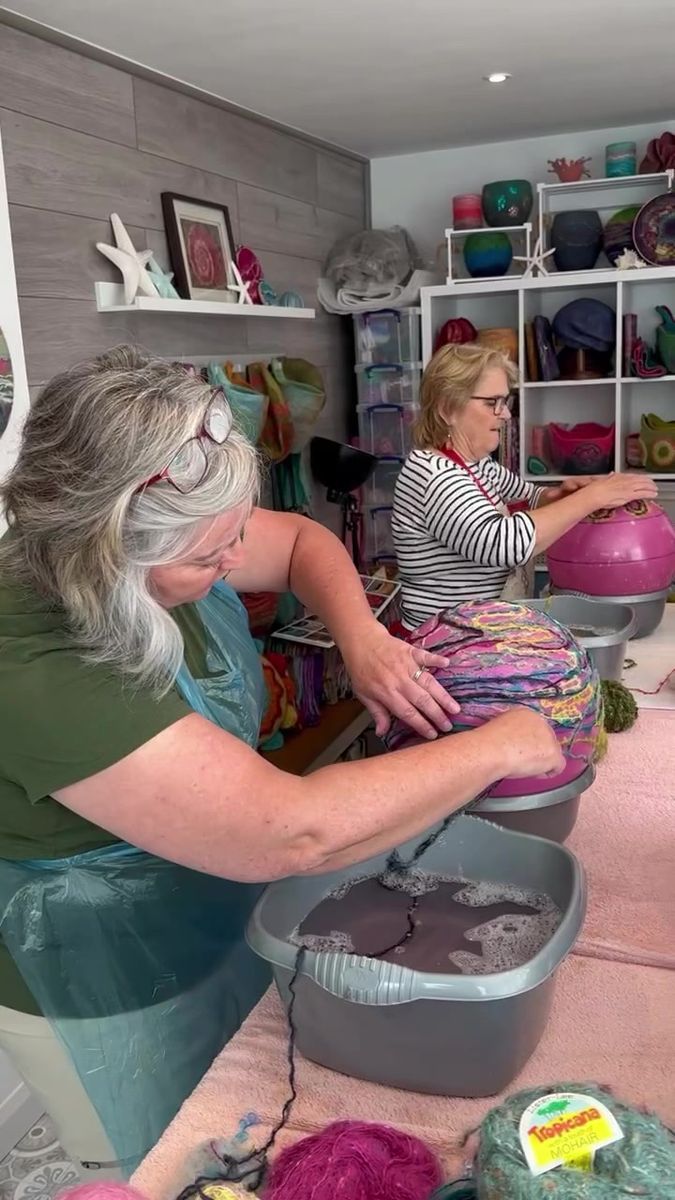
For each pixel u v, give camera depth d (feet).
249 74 8.61
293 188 11.10
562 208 12.15
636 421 12.32
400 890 2.95
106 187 7.93
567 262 11.50
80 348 7.71
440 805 2.68
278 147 10.72
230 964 3.48
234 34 7.47
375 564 12.48
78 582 2.41
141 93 8.34
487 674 3.17
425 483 6.26
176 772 2.37
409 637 3.63
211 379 9.03
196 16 7.02
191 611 3.55
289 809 2.43
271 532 4.03
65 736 2.37
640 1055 2.60
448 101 9.91
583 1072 2.55
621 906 3.24
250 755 2.49
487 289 11.41
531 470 12.06
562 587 6.27
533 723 2.96
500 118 10.83
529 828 3.18
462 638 3.30
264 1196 2.15
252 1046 2.75
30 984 3.02
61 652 2.47
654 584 6.13
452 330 11.85
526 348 11.88
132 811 2.40
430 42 7.90
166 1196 2.26
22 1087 5.82
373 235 11.85
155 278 8.19
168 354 8.87
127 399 2.38
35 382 7.27
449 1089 2.49
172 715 2.42
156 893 3.07
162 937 3.15
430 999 2.34
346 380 12.86
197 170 9.22
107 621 2.43
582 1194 1.71
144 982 3.16
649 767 4.25
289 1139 2.38
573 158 11.93
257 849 2.43
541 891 2.88
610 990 2.88
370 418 12.28
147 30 7.29
